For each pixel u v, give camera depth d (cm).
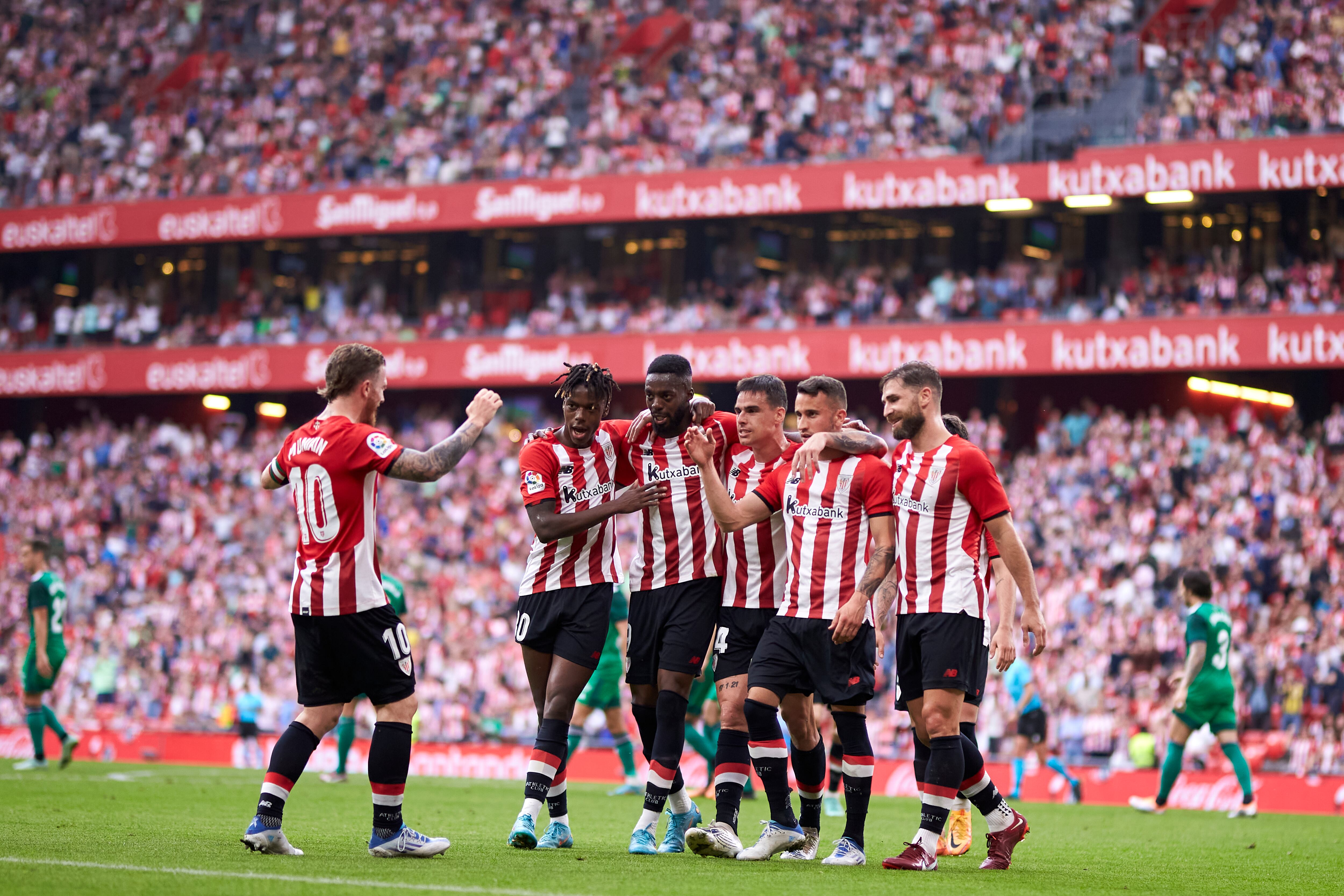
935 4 4253
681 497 1076
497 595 3694
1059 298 3950
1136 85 3931
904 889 859
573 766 2914
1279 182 3447
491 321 4628
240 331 4744
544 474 1063
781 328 4031
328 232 4431
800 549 1038
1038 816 1975
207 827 1260
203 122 4925
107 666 3728
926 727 1038
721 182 4028
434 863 943
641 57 4600
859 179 3888
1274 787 2431
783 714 1059
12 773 2248
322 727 998
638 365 4109
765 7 4491
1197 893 930
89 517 4431
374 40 4931
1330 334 3428
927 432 1018
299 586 961
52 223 4712
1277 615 3067
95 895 749
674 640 1067
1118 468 3547
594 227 4634
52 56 5231
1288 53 3666
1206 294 3747
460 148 4578
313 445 961
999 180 3747
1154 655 3088
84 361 4666
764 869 960
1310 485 3341
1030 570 993
